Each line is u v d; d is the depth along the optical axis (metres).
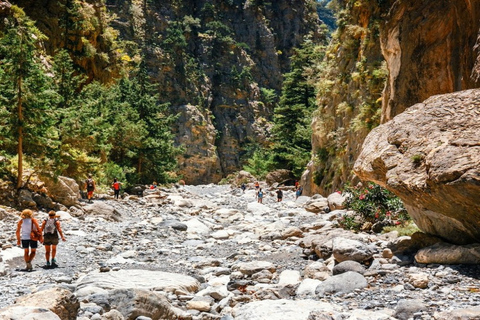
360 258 8.94
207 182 85.00
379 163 9.21
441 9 15.20
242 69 98.62
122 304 6.55
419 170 8.12
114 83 48.12
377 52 26.47
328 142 33.69
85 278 9.11
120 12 86.94
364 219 14.02
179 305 7.67
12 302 7.68
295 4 111.62
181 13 99.38
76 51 43.50
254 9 105.81
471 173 6.84
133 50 79.94
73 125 25.75
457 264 7.86
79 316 6.13
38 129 20.86
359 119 25.05
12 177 20.22
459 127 8.12
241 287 8.77
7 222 16.42
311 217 20.64
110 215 21.08
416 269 8.08
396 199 13.64
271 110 99.50
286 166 61.94
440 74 15.20
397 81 17.34
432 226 9.17
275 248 13.34
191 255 13.23
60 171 21.05
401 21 17.42
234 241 15.59
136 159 41.56
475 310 5.07
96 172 29.66
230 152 90.19
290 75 63.06
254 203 27.78
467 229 7.99
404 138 8.92
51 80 25.19
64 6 42.50
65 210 20.02
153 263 11.93
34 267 11.16
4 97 20.14
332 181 31.11
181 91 87.00
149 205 26.41
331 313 5.91
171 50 88.12
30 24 33.34
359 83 28.33
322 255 10.55
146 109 44.03
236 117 92.88
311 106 60.59
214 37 97.94
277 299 7.42
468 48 13.04
